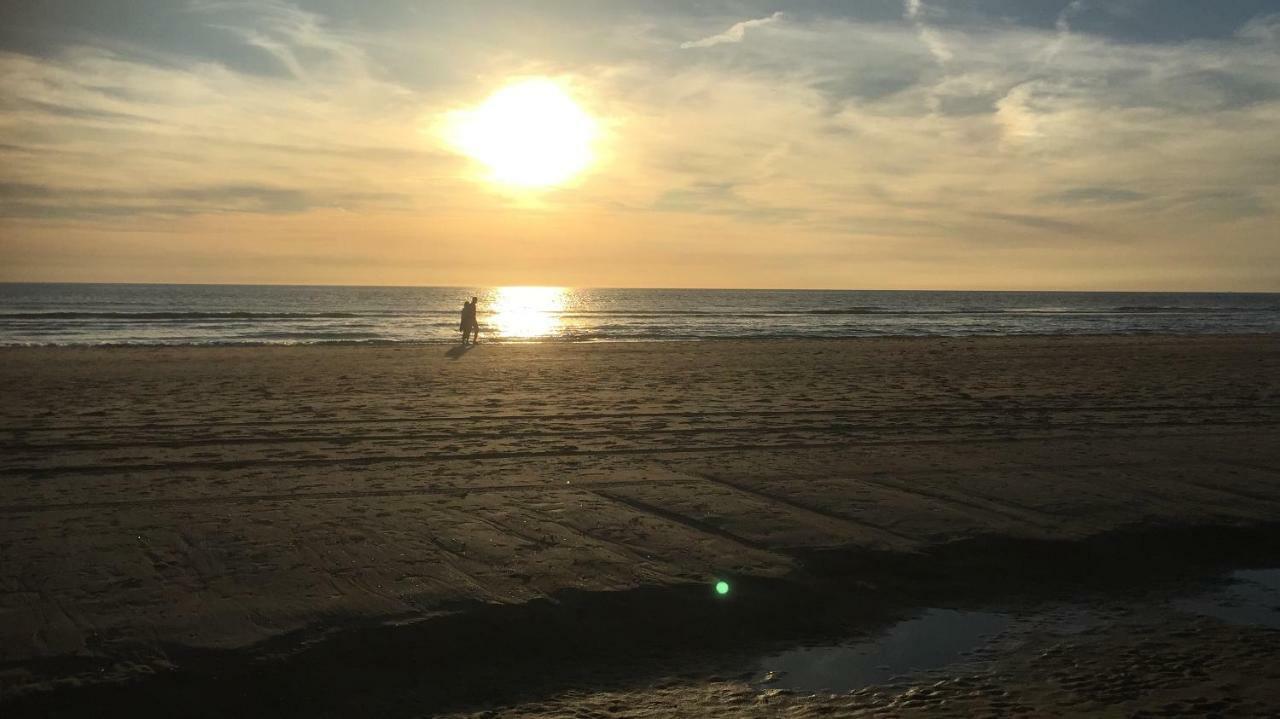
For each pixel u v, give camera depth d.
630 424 14.34
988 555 7.82
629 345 32.97
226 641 5.71
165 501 9.12
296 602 6.32
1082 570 7.69
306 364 24.36
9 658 5.41
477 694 5.43
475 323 32.69
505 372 22.64
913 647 6.21
